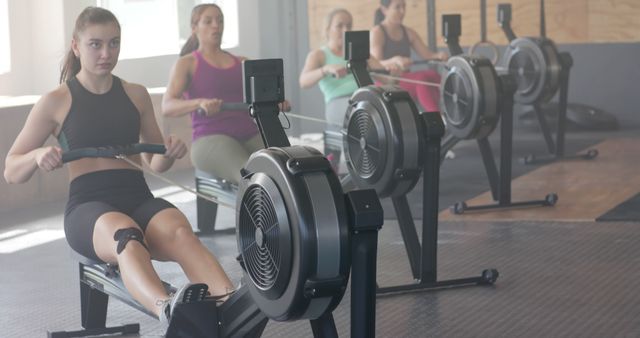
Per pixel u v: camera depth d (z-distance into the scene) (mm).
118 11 7270
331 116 6270
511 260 4215
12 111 5781
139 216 3131
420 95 6809
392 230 4918
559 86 6582
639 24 7629
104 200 3178
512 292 3742
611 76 7770
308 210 2268
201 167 4777
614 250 4320
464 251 4402
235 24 8078
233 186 4656
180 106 4645
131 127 3258
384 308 3594
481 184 5961
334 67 5828
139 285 2832
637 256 4207
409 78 6816
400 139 3738
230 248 4621
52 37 6672
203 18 4750
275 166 2334
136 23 7441
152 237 3072
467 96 5086
